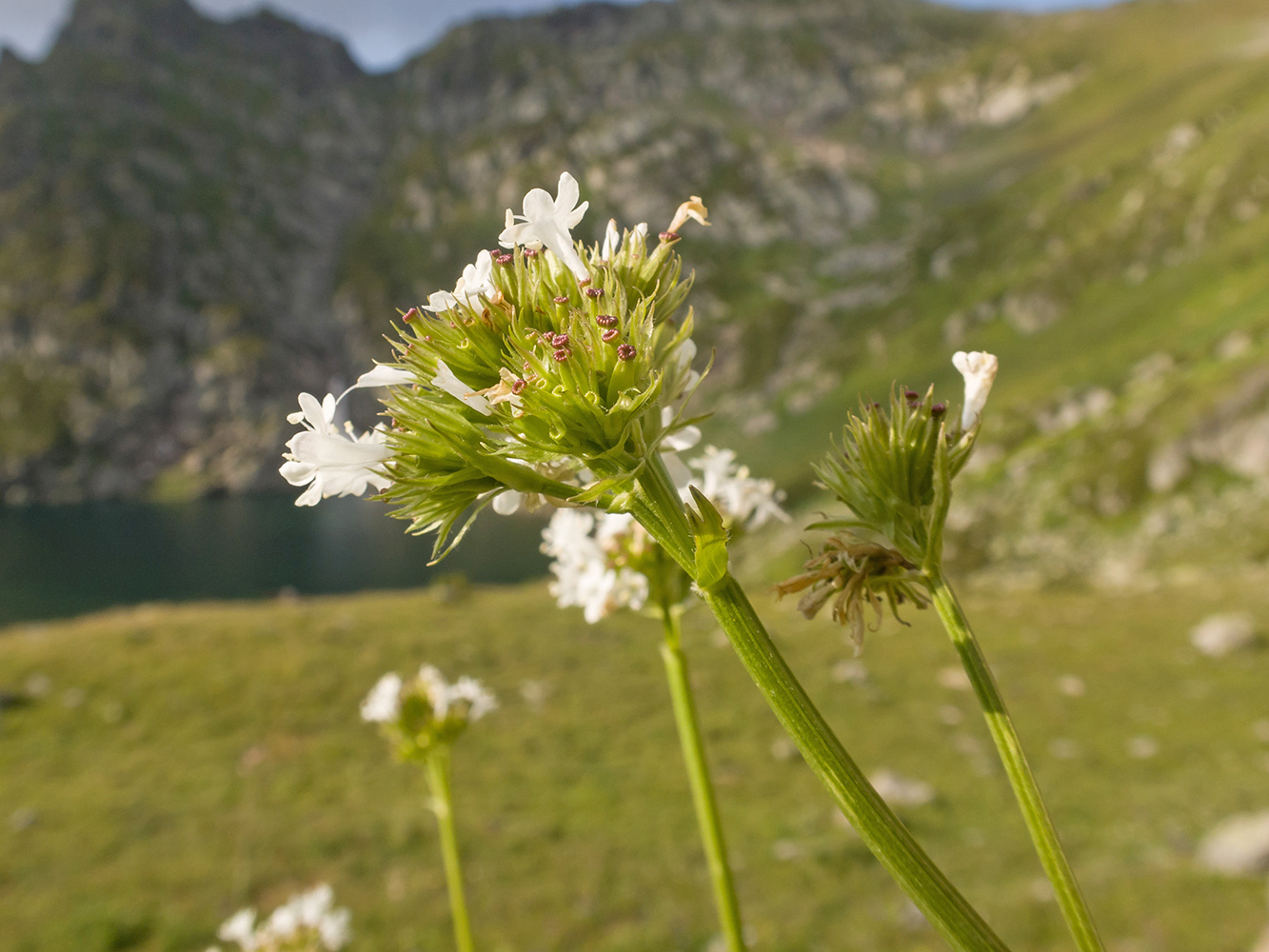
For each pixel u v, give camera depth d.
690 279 1.39
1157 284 130.50
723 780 20.36
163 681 26.33
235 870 16.70
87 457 169.75
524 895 15.89
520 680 26.77
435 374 1.41
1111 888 14.91
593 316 1.27
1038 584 42.53
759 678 1.09
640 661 28.27
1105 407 90.25
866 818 1.04
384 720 4.36
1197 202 143.62
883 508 1.36
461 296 1.41
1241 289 111.00
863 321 172.38
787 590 1.39
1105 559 57.47
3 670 27.06
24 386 174.38
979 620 33.38
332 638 30.17
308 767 21.33
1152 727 22.97
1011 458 84.75
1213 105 178.50
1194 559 52.50
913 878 1.02
